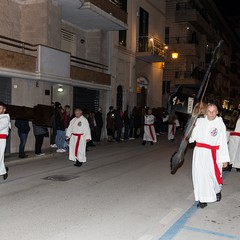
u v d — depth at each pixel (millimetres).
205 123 6789
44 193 7852
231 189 8703
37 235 5348
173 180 9586
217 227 5875
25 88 14406
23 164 11586
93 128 16906
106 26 20422
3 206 6812
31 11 15562
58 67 15547
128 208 6852
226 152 6773
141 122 21984
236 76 66250
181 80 34281
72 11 17641
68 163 11922
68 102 17500
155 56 25672
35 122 12805
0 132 8773
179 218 6297
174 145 18438
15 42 15195
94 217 6246
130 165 11875
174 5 34969
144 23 26859
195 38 36625
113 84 22281
